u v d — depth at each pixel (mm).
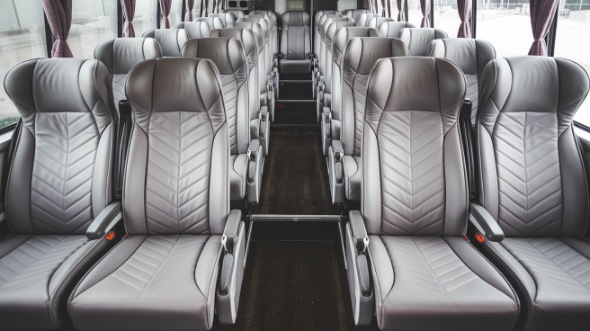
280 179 3414
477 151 1799
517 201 1789
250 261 2354
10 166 1812
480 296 1354
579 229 1784
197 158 1716
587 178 1783
